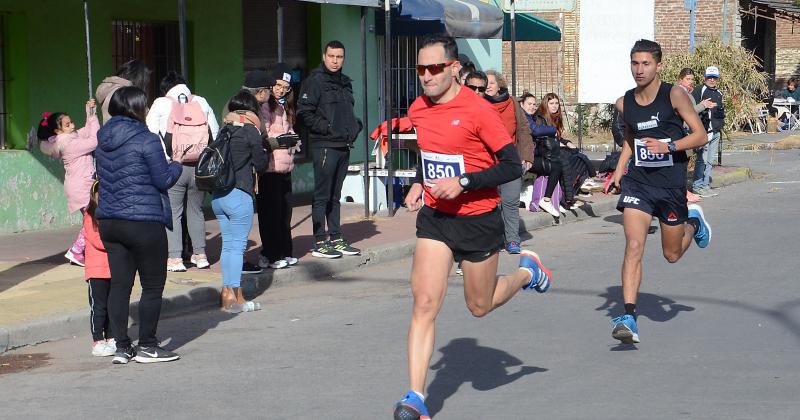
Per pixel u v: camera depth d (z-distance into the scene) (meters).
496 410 7.04
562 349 8.73
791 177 23.12
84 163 12.14
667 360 8.28
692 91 19.97
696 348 8.66
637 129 8.79
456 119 6.66
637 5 20.75
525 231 16.09
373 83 20.23
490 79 13.03
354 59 19.86
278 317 10.40
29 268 12.40
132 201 8.48
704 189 20.06
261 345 9.20
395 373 8.10
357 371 8.20
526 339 9.10
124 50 16.33
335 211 13.19
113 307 8.66
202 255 12.33
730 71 24.00
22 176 14.86
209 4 17.53
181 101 11.66
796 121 37.00
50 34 15.12
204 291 11.05
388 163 16.75
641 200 8.75
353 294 11.54
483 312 7.13
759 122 35.06
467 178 6.46
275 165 11.96
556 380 7.76
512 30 17.61
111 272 8.67
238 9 18.09
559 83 36.09
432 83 6.63
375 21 20.16
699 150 19.86
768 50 41.56
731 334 9.13
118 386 7.98
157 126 11.68
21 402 7.60
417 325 6.59
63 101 15.34
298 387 7.78
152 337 8.73
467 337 9.22
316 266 12.53
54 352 9.20
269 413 7.13
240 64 18.20
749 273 12.00
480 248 6.76
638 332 9.27
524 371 8.05
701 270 12.26
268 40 18.86
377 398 7.42
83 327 9.92
